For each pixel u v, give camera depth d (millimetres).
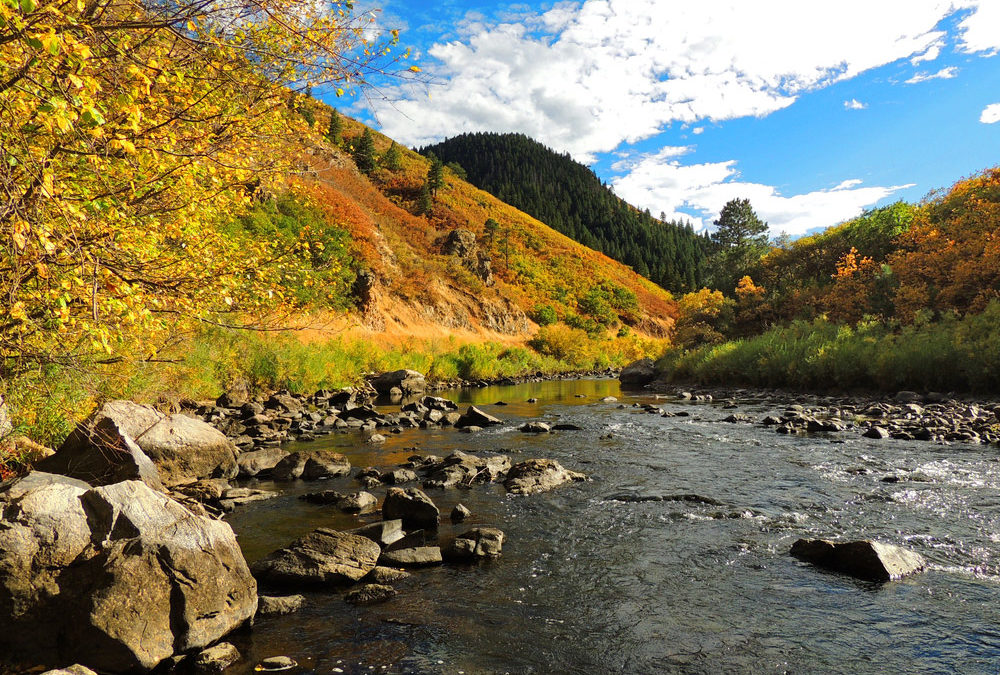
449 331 45438
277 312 7090
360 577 5449
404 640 4281
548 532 6805
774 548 6176
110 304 4832
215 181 5754
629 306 80250
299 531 6770
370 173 80062
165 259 5715
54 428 7871
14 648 3600
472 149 197875
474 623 4566
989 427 12680
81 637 3627
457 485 9039
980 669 3820
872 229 37594
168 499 4594
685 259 140125
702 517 7273
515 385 34469
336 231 37062
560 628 4492
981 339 17766
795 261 43094
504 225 92562
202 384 16188
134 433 8594
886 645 4164
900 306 26734
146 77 3723
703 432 14016
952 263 26625
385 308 40344
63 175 4434
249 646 4168
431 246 57000
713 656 4062
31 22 3059
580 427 15078
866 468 9516
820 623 4512
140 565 3891
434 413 17078
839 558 5609
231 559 4402
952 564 5590
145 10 3680
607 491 8594
